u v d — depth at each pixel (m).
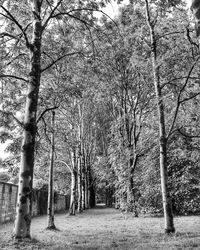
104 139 44.16
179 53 12.05
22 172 9.38
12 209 20.09
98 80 15.46
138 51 15.84
